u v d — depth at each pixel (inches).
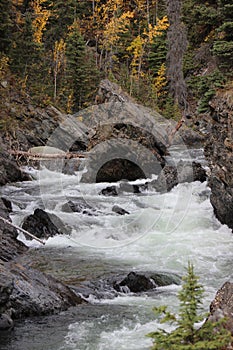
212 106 541.0
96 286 342.3
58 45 1638.8
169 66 1766.7
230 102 498.6
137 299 320.8
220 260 426.9
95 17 2103.8
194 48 698.2
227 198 512.1
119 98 1338.6
